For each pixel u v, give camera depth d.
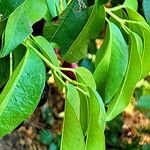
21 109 0.37
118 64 0.48
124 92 0.47
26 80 0.38
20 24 0.37
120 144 1.77
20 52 0.40
